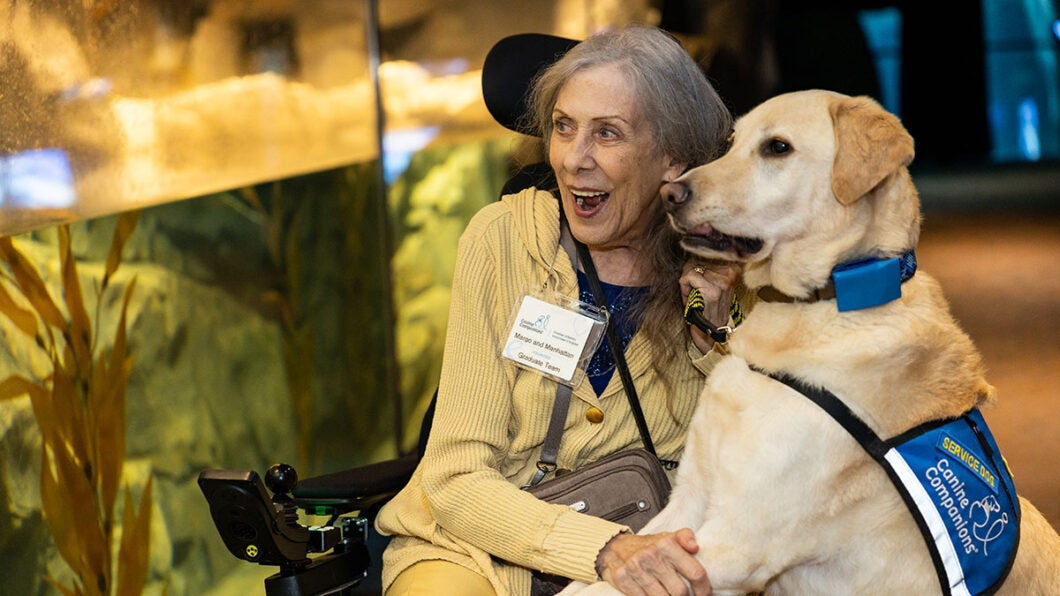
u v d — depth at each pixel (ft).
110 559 8.11
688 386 6.63
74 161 8.06
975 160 53.36
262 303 11.03
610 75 6.33
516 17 16.72
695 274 6.54
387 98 14.48
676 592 5.44
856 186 5.52
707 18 22.24
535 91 6.78
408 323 14.74
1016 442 13.28
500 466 6.56
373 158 14.15
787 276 5.84
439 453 6.31
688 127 6.51
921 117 54.24
